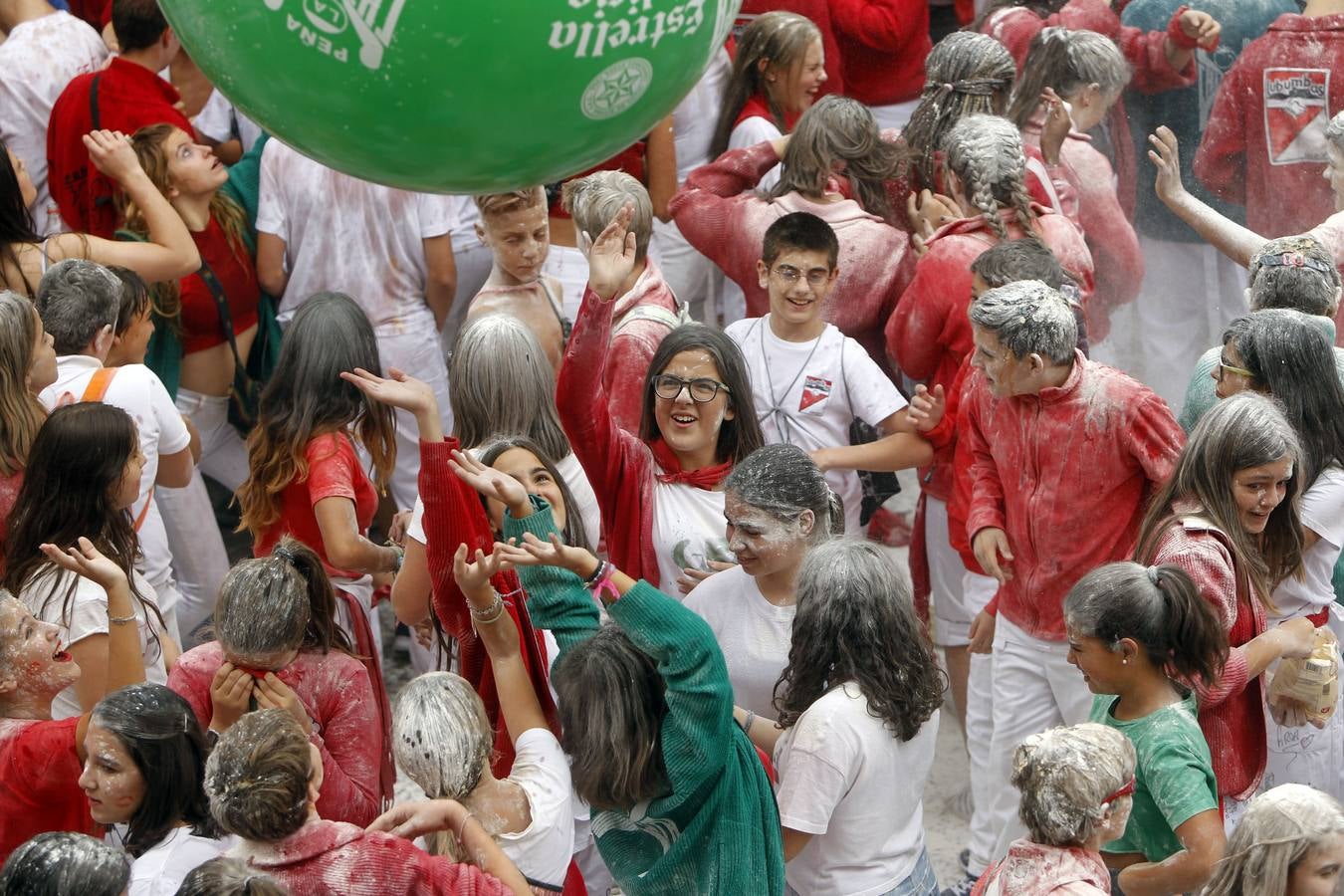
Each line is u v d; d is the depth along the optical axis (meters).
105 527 11.77
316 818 8.81
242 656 10.50
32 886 7.99
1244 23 18.84
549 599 9.81
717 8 5.41
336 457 13.51
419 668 17.66
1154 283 19.31
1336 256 16.58
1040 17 21.72
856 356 15.37
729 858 9.43
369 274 18.42
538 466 11.05
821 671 10.27
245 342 18.41
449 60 5.01
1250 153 18.98
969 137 15.60
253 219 18.84
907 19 23.05
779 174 19.33
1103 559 12.92
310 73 5.13
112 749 9.43
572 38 5.06
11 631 10.41
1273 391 12.45
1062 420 12.70
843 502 15.58
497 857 8.92
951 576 16.41
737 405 13.33
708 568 13.17
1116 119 19.22
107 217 18.31
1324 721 12.06
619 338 15.10
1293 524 11.89
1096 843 9.05
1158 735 10.28
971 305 13.29
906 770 10.34
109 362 14.61
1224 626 11.27
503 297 16.67
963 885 14.61
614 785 9.35
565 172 5.64
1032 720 13.66
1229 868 8.73
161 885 9.37
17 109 19.66
